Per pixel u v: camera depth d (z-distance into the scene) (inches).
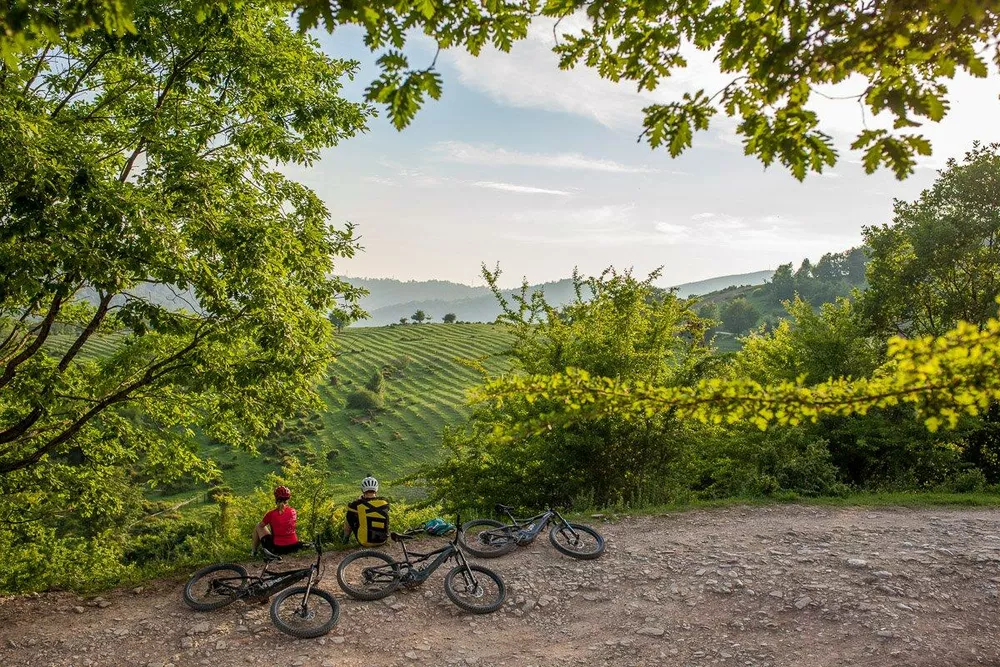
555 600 369.1
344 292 546.9
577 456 609.3
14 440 511.8
